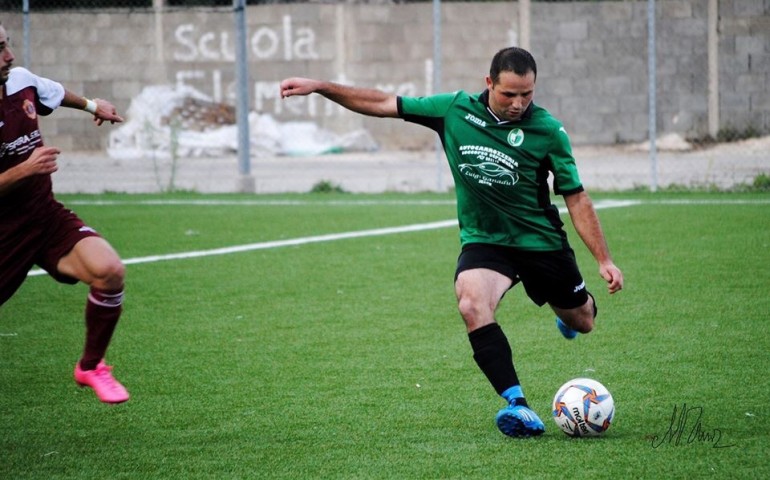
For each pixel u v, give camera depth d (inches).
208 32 3176.7
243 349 911.0
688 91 2910.9
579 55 2962.6
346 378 807.7
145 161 2938.0
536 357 863.1
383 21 3142.2
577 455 600.4
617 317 1001.5
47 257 661.3
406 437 650.8
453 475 572.1
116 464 607.2
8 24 2942.9
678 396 730.2
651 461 585.6
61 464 608.7
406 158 2979.8
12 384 801.6
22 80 668.1
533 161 666.8
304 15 3166.8
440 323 1007.0
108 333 660.7
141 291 1179.9
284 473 584.4
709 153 2751.0
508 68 636.7
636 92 2950.3
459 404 729.0
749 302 1049.5
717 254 1321.4
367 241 1520.7
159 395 765.3
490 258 679.7
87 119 3078.2
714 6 2834.6
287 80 684.1
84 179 2541.8
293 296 1145.4
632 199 1898.4
